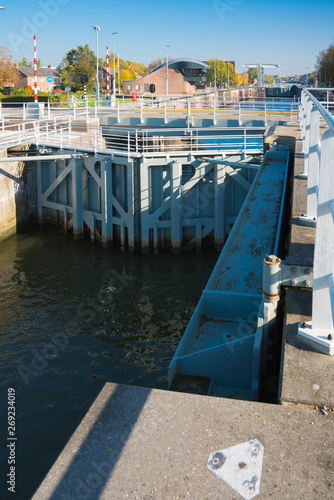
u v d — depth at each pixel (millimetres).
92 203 27844
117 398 3049
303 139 11922
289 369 3480
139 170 25609
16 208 28250
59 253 25656
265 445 2666
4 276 22000
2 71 64312
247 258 9516
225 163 24562
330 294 3547
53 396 13039
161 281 21906
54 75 96438
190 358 7328
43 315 18047
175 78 63031
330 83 77188
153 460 2561
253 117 28547
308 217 6707
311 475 2465
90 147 27422
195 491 2377
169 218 26609
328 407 3031
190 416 2887
